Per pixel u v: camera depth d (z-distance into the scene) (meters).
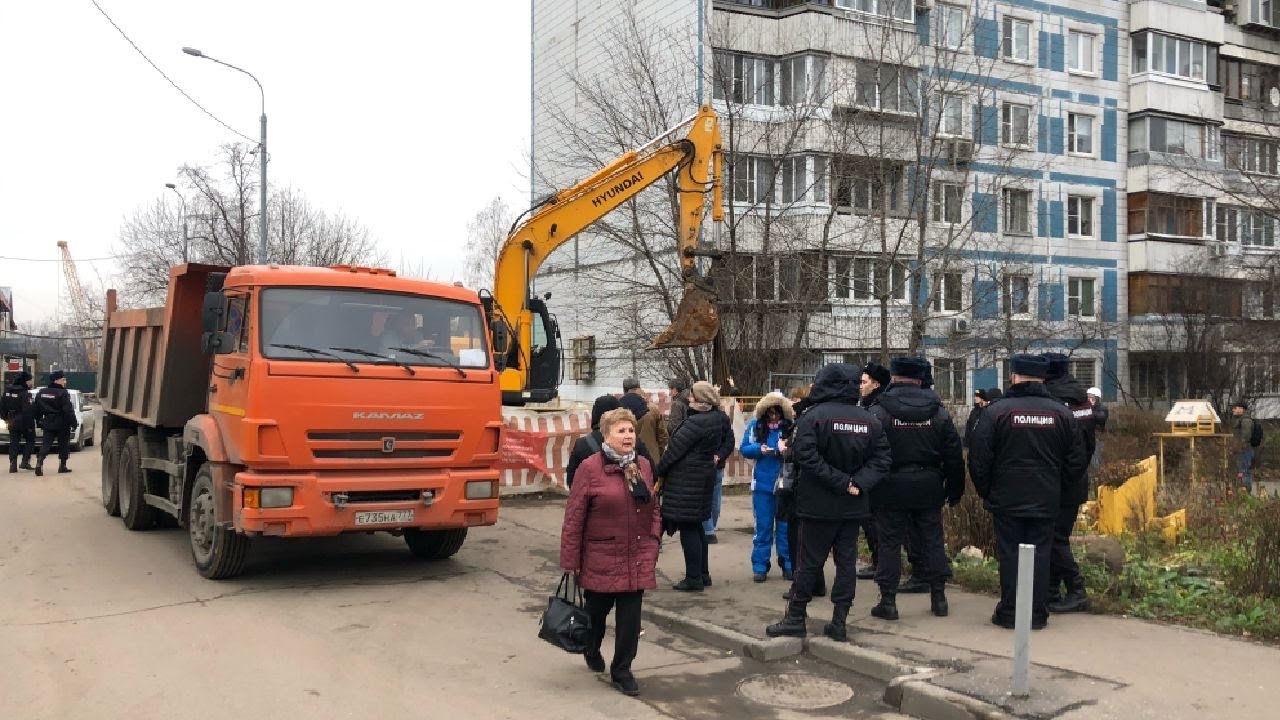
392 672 6.36
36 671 6.24
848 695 5.94
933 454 7.38
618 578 5.88
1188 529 11.30
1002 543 7.05
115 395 12.85
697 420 8.43
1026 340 29.38
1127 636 6.73
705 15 25.88
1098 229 34.59
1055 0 33.69
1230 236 35.94
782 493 8.48
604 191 14.46
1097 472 11.62
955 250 25.12
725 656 6.81
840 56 24.91
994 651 6.38
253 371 8.22
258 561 10.15
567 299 31.16
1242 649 6.37
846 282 25.20
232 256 37.41
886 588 7.36
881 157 22.64
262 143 24.95
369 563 10.11
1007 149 27.92
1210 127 36.25
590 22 30.41
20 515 13.14
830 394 6.82
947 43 25.77
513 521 12.91
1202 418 18.23
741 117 23.44
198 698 5.77
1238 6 38.69
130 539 11.25
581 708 5.70
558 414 15.31
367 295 8.94
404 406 8.72
